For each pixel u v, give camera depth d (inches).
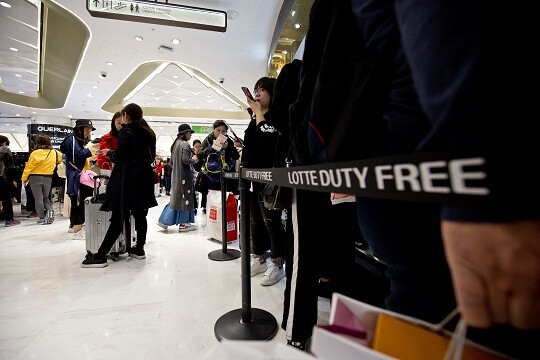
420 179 10.9
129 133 86.6
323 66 21.7
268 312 56.2
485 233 9.3
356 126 18.9
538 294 8.9
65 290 68.9
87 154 131.3
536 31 8.4
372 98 17.8
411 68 12.1
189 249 105.1
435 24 10.3
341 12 21.1
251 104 56.1
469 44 9.1
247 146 63.5
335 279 49.8
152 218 178.9
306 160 29.3
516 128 8.4
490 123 8.9
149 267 85.5
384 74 17.3
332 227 45.4
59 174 165.3
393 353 12.3
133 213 92.7
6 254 100.1
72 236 125.0
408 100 16.1
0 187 152.1
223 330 49.6
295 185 23.7
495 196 8.6
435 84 10.5
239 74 259.8
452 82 9.7
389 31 16.3
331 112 21.4
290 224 48.0
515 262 8.9
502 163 8.4
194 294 66.4
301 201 42.5
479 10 9.0
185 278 76.4
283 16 140.9
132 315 56.6
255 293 66.5
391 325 12.9
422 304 19.0
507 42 8.6
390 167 12.4
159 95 373.1
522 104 8.4
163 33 179.2
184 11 134.2
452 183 9.7
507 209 8.4
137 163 88.4
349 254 47.6
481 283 10.0
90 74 264.5
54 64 261.4
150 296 65.4
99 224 90.4
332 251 45.6
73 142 127.4
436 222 18.7
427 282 18.9
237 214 114.0
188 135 138.9
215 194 118.6
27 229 144.0
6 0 165.3
